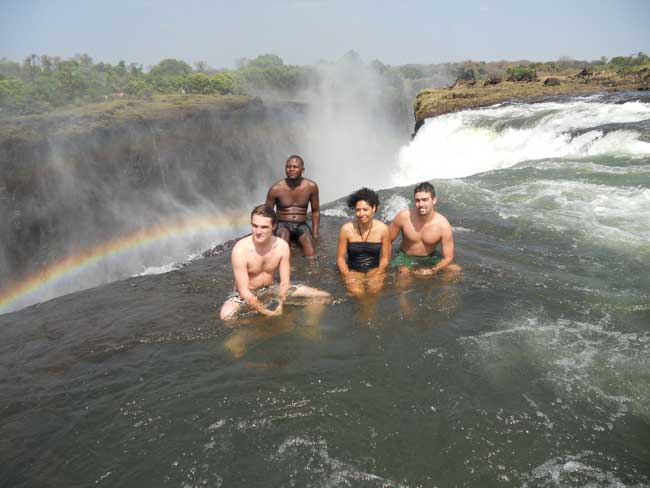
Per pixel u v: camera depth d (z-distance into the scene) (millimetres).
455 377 3135
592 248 5414
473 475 2355
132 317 4332
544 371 3166
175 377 3291
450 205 7531
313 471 2410
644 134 10570
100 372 3416
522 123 14672
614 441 2543
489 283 4637
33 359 3684
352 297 4504
